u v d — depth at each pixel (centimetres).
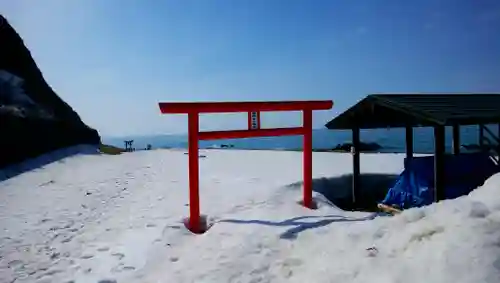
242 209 821
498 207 477
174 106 691
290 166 1625
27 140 1526
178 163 1812
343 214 779
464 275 370
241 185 1116
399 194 948
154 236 666
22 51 2045
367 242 505
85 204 944
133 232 704
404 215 532
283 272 491
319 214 776
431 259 409
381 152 2194
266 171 1468
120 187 1169
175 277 500
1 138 1342
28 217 817
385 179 1321
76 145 2092
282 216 751
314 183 1230
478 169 920
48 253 608
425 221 489
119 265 553
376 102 909
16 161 1415
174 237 658
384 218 582
